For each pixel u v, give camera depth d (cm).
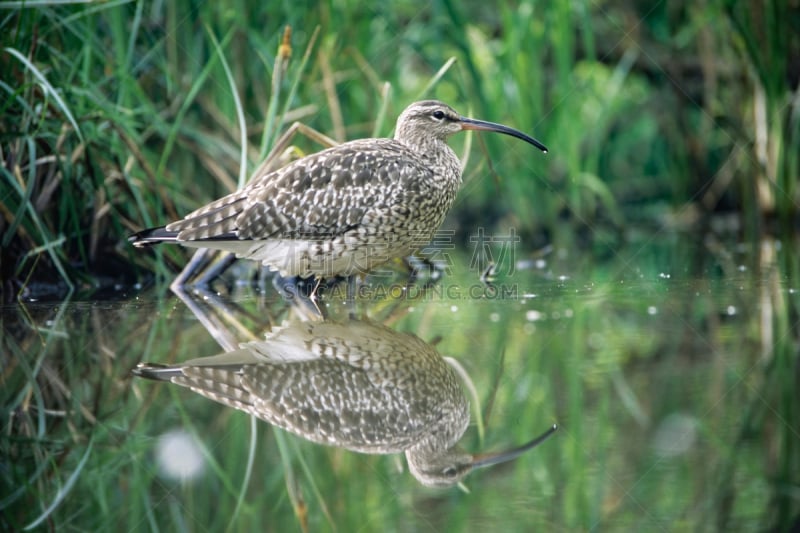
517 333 976
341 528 565
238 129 1415
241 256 1123
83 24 1307
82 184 1284
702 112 1830
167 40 1407
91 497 611
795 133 1712
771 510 571
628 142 1977
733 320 1008
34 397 790
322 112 1474
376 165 1102
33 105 1212
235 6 1405
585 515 563
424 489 612
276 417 738
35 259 1234
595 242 1678
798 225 1752
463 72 1617
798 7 1758
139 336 975
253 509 588
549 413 732
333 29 1475
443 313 1080
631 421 707
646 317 1036
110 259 1323
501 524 557
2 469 648
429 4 1661
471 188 1698
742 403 744
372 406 760
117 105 1304
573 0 1727
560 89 1650
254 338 959
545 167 1669
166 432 709
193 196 1418
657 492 593
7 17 1175
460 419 730
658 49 1872
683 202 1897
